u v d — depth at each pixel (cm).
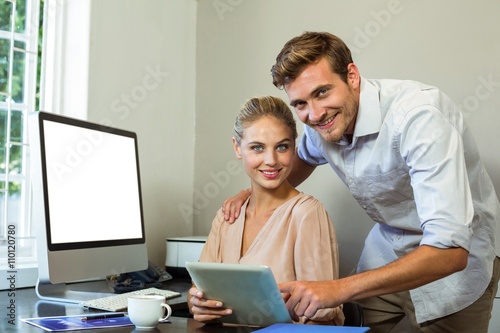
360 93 156
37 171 161
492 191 171
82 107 227
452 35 216
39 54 229
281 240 153
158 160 260
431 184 135
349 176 172
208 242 168
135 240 199
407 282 130
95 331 126
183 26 276
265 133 155
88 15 228
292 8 255
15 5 221
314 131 178
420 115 143
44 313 148
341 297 127
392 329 217
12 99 219
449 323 174
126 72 244
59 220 164
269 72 261
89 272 175
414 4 225
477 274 166
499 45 206
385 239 184
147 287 198
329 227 154
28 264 212
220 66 275
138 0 250
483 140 209
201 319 135
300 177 206
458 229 130
